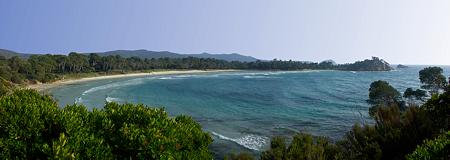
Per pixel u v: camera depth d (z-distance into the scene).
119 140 8.26
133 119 9.16
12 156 7.41
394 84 129.88
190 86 124.31
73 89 106.81
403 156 12.16
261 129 44.88
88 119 9.03
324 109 65.44
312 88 118.31
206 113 59.62
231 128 45.50
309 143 12.77
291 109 65.44
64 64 162.38
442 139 7.80
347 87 122.19
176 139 8.76
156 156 8.02
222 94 96.94
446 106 13.23
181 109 64.88
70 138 7.54
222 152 33.12
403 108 45.00
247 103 75.69
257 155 31.97
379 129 13.68
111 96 87.75
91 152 7.61
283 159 12.05
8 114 7.80
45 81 127.69
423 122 12.95
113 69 195.00
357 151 13.04
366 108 66.38
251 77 189.38
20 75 119.25
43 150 7.15
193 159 9.05
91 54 188.62
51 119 8.06
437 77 60.28
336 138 39.03
